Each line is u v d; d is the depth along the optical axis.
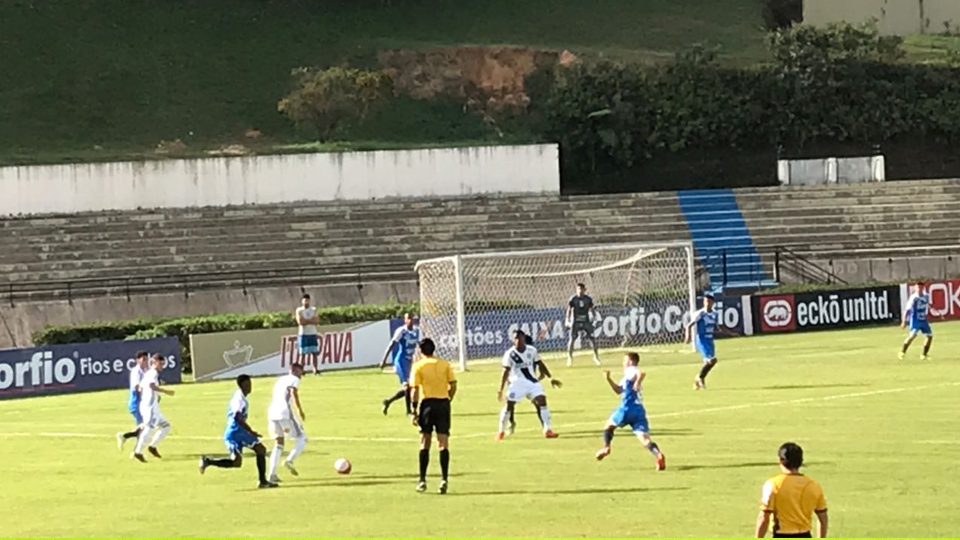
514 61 77.25
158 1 83.31
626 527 15.74
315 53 79.94
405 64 77.88
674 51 80.62
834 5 82.50
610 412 27.42
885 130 71.75
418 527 16.19
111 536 16.42
